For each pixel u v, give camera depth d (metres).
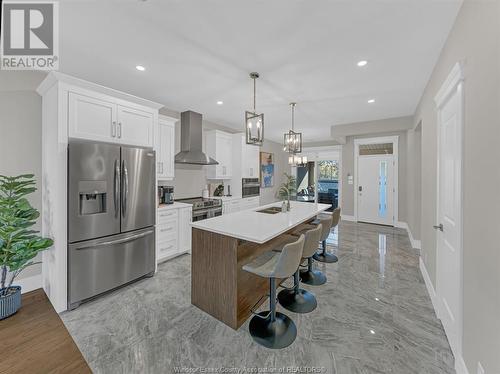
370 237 4.64
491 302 1.12
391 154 5.68
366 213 6.04
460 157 1.50
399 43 2.07
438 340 1.76
